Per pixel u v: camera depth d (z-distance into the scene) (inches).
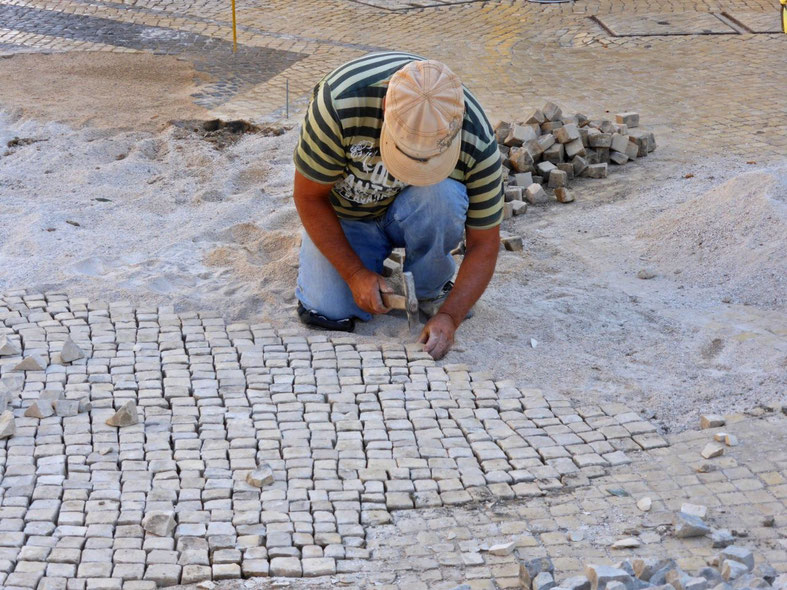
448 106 132.6
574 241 226.2
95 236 222.8
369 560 121.1
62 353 163.5
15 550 119.0
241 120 308.2
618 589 106.0
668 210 235.5
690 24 438.3
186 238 222.5
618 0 488.1
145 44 408.2
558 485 136.3
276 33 431.5
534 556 120.8
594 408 155.8
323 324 181.2
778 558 118.2
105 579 115.3
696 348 175.3
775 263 197.9
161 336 174.6
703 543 122.0
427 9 476.1
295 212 235.5
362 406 154.3
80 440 142.4
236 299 192.7
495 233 165.6
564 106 325.4
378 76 144.9
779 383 160.2
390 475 137.8
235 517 127.3
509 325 184.9
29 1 469.7
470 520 129.0
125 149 284.7
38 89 340.2
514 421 151.9
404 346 172.9
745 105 324.8
